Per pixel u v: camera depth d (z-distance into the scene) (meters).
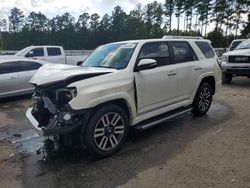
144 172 3.76
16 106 8.09
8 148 4.82
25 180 3.67
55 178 3.69
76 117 3.93
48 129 3.74
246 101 7.98
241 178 3.51
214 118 6.23
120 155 4.33
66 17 73.00
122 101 4.48
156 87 4.96
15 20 79.12
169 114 5.39
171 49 5.50
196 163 3.96
